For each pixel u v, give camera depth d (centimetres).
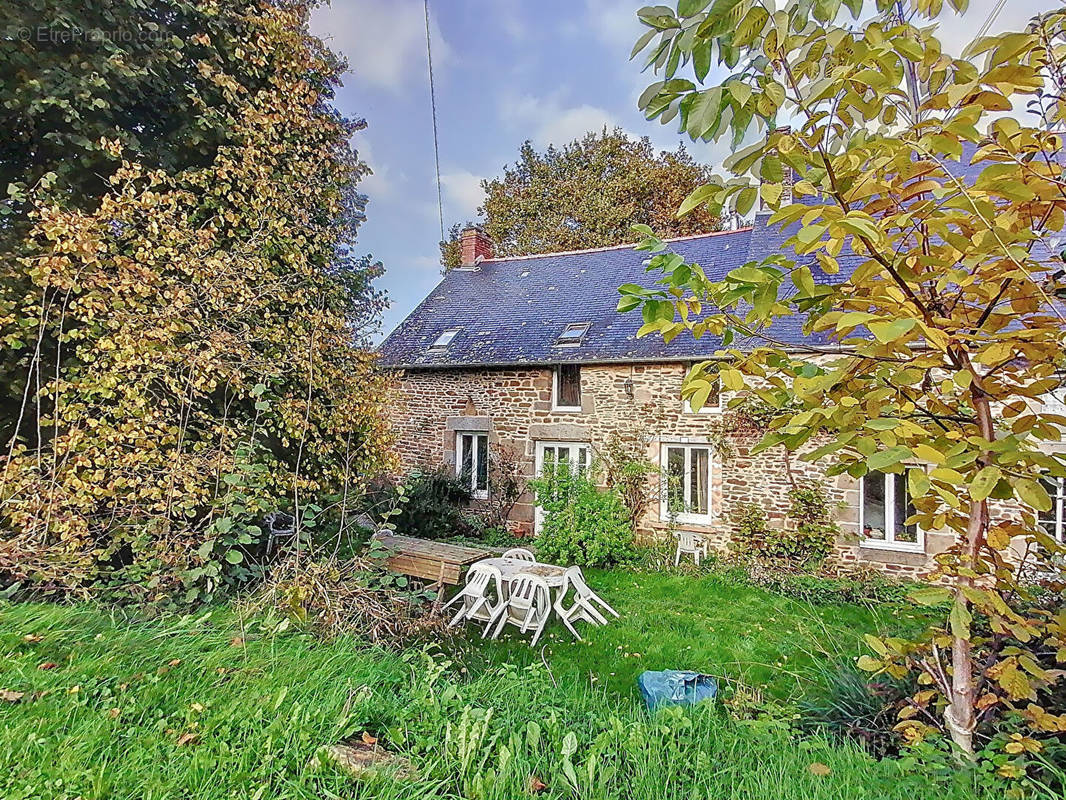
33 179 453
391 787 188
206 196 502
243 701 237
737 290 189
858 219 169
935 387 251
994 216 186
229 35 536
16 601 329
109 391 407
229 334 459
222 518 396
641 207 2183
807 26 183
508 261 1491
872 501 830
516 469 1109
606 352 1027
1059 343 198
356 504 543
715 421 920
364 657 311
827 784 201
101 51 445
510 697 278
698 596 741
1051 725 204
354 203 717
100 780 182
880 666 250
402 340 1311
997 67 172
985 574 231
